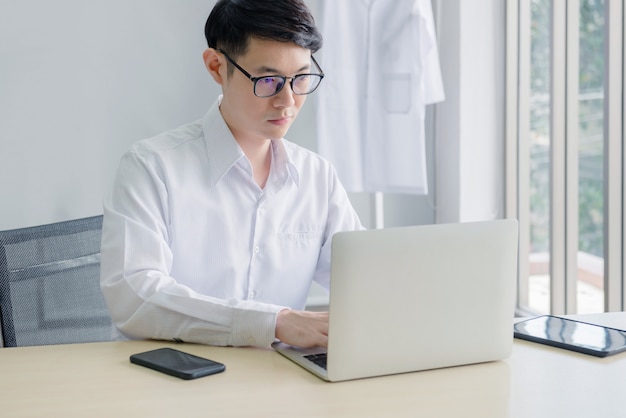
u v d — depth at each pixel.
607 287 2.58
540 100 3.00
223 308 1.54
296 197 1.91
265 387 1.32
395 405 1.25
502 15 3.09
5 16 2.79
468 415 1.21
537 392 1.32
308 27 1.63
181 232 1.78
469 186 3.13
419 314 1.38
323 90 2.96
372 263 1.33
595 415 1.23
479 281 1.42
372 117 2.98
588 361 1.48
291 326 1.49
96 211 2.95
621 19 2.51
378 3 2.93
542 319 1.75
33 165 2.87
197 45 3.02
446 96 3.18
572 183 2.84
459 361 1.43
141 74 2.96
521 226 3.12
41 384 1.34
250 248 1.85
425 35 2.92
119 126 2.96
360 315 1.33
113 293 1.63
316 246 1.95
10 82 2.81
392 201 3.33
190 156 1.81
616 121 2.54
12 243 1.94
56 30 2.85
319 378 1.37
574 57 2.80
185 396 1.28
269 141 1.86
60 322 2.00
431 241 1.37
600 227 2.75
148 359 1.43
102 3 2.89
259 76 1.63
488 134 3.13
